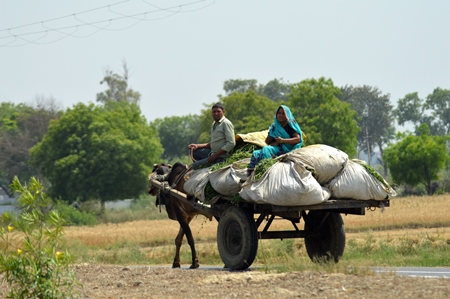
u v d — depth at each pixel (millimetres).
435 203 64312
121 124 98500
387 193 16938
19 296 11938
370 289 11992
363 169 16797
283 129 17453
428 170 90188
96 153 91875
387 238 32219
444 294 11195
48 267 11945
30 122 133000
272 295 12102
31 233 11977
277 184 15789
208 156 19484
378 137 168625
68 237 44031
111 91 173375
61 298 12141
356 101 169125
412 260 20609
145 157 96250
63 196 93438
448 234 35562
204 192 17969
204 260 27906
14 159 125750
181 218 20516
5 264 11758
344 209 17734
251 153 18188
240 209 17156
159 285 14234
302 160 16125
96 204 90625
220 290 13109
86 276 16406
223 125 18797
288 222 45031
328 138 91875
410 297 11125
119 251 33719
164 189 20312
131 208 89938
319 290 12188
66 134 95938
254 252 16938
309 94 93625
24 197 11984
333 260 16312
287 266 16312
